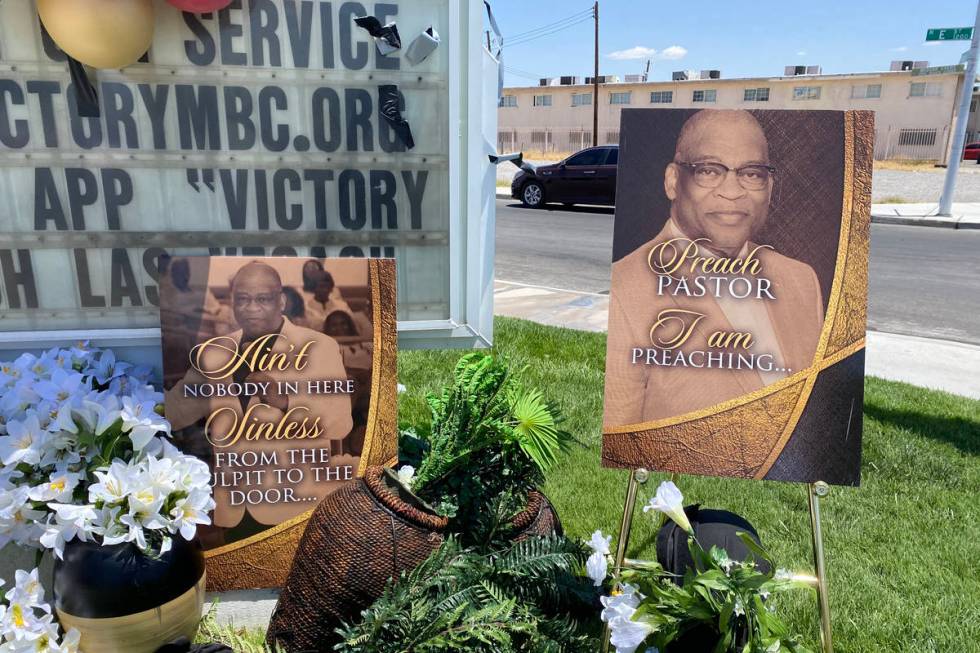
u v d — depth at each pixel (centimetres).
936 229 1313
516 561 200
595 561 214
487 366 227
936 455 355
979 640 228
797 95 4022
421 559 191
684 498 317
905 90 3841
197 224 237
